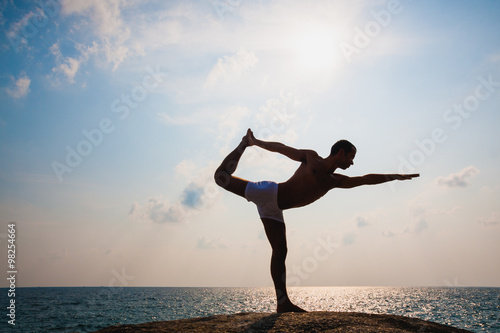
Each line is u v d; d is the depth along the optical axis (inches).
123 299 3681.1
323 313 133.8
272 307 2203.5
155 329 109.5
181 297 4133.9
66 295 5251.0
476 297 4180.6
